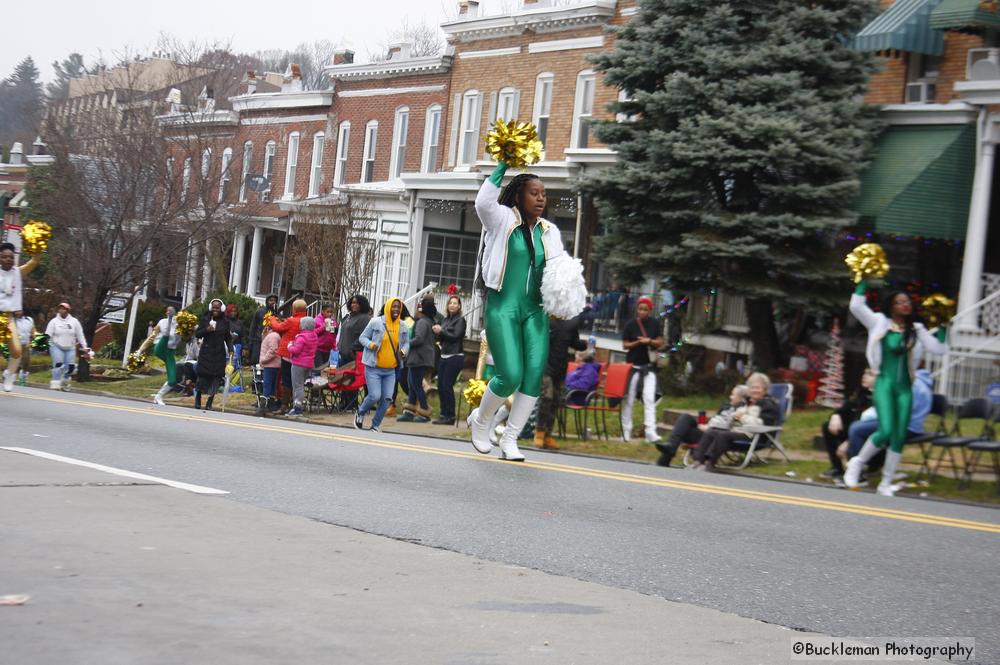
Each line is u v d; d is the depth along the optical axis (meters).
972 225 21.02
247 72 56.22
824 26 22.55
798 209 21.91
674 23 23.08
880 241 22.94
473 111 37.81
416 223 36.47
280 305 39.69
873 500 10.58
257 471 10.05
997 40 22.23
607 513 8.47
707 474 12.13
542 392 16.42
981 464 14.78
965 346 20.02
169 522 6.88
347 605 5.14
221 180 42.94
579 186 23.84
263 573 5.67
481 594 5.61
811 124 21.77
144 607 4.80
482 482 9.77
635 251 23.25
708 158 21.88
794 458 15.73
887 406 12.38
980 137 21.03
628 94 24.31
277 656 4.23
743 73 22.41
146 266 36.94
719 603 5.80
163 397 25.62
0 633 4.27
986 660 4.95
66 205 36.09
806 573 6.63
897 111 22.53
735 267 22.27
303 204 38.47
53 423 14.17
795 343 23.55
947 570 6.92
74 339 27.59
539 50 34.94
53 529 6.34
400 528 7.40
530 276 10.18
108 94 46.47
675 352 24.08
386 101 42.47
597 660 4.54
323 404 23.33
